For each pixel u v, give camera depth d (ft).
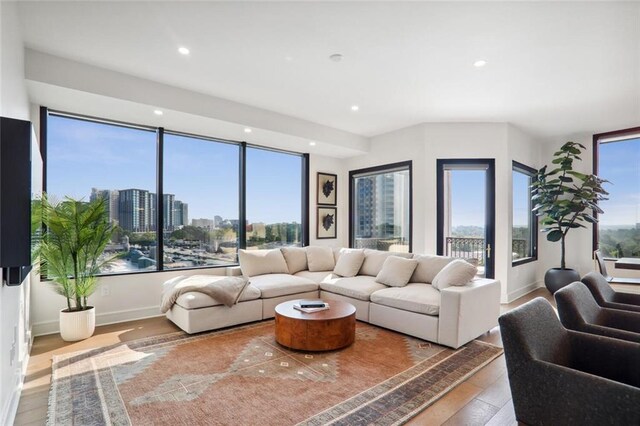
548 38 9.05
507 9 7.81
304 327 9.96
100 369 8.74
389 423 6.52
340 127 17.72
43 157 11.79
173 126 14.32
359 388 7.84
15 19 7.54
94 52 9.89
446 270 11.80
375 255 15.52
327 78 11.71
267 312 13.24
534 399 4.75
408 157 17.65
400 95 13.29
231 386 7.89
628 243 17.72
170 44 9.45
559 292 6.77
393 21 8.32
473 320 10.85
